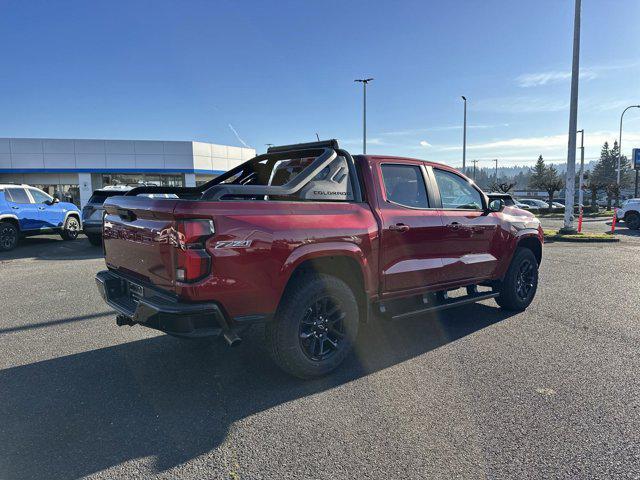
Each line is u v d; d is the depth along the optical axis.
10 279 8.39
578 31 16.45
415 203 4.73
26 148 30.73
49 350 4.62
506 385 3.75
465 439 2.95
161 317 3.24
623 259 11.09
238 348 4.68
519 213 6.01
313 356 3.83
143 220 3.58
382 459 2.74
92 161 31.72
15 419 3.24
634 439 2.94
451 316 5.84
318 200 4.03
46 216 14.23
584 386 3.73
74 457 2.78
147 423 3.18
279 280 3.51
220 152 35.94
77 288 7.55
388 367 4.16
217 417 3.26
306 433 3.04
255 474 2.62
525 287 6.11
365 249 4.06
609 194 45.12
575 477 2.56
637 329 5.27
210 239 3.19
